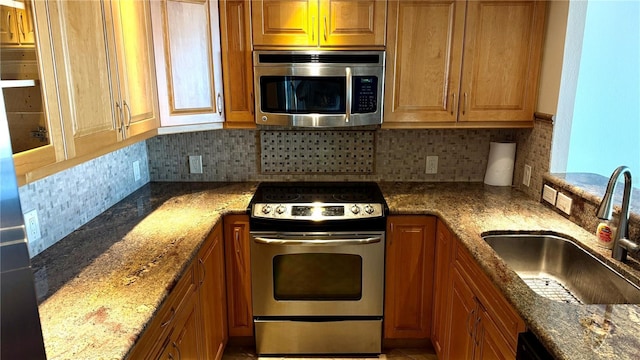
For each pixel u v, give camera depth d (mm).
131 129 1821
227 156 2836
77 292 1383
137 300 1335
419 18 2318
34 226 1663
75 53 1372
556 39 2242
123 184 2490
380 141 2803
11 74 1124
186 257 1658
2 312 696
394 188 2703
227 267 2385
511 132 2764
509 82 2412
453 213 2203
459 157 2826
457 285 1997
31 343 751
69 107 1337
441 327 2285
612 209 1587
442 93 2422
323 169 2850
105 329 1180
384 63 2357
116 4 1677
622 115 2260
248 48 2354
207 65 2336
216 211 2260
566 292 1816
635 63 2201
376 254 2342
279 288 2406
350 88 2320
